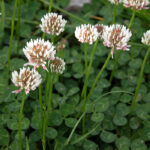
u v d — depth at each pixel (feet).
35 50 1.02
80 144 1.21
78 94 1.35
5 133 1.18
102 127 1.27
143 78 1.46
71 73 1.46
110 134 1.25
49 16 1.19
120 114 1.30
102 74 1.46
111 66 1.49
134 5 1.26
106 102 1.29
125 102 1.34
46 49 1.02
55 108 1.32
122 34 1.11
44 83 1.36
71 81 1.44
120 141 1.22
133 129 1.29
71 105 1.27
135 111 1.33
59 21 1.18
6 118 1.25
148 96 1.38
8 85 1.35
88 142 1.21
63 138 1.21
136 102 1.37
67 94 1.34
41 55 1.02
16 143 1.16
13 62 1.40
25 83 1.00
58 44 1.37
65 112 1.26
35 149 1.18
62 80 1.43
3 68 1.40
